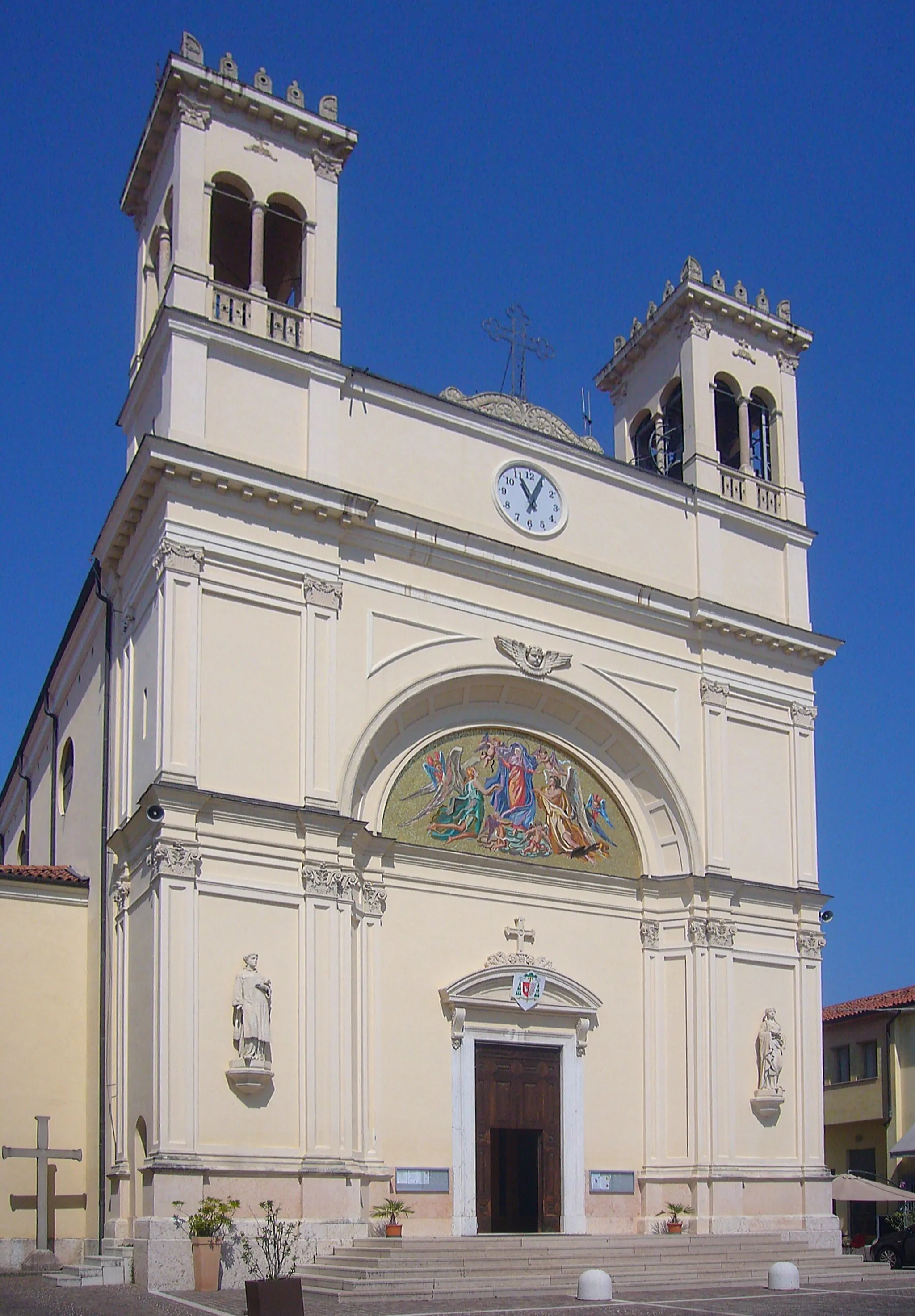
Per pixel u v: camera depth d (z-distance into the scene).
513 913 34.03
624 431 43.84
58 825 38.62
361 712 31.47
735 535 39.59
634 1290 26.94
